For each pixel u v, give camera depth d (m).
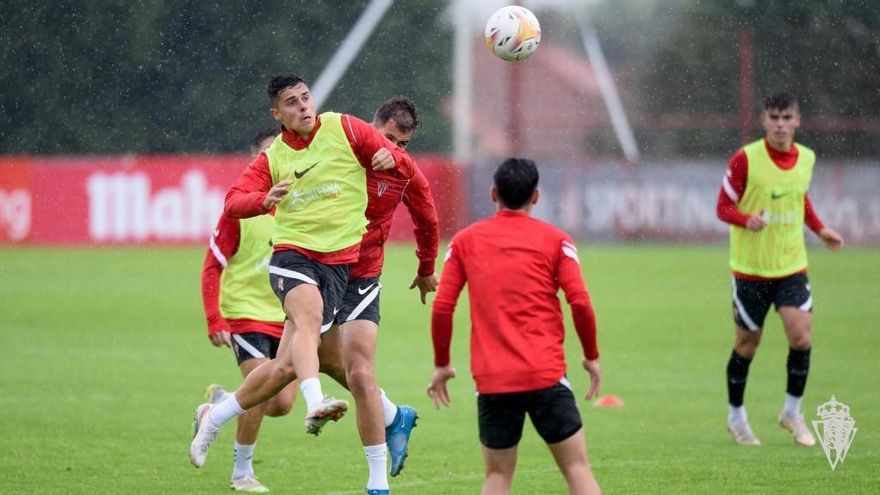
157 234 105.56
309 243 26.42
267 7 117.44
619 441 36.03
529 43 32.12
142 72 116.31
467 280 22.91
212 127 116.31
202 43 116.19
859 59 126.06
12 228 105.81
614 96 129.00
